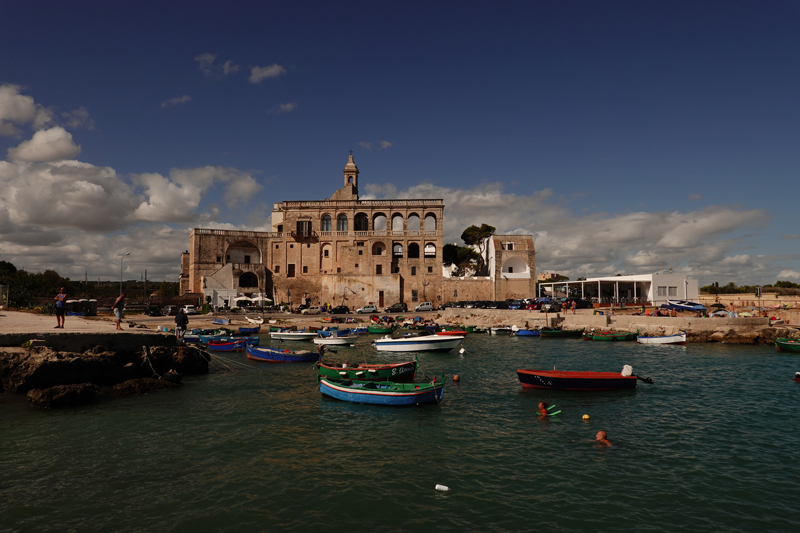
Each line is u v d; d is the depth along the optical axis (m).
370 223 87.19
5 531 11.04
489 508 12.29
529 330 54.75
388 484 13.70
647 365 34.25
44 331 24.89
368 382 23.92
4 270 81.69
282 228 93.94
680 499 12.85
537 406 22.50
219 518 11.73
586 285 88.94
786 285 99.69
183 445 16.80
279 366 33.72
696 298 76.38
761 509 12.34
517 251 84.44
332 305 82.44
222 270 82.06
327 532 11.09
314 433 18.33
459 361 36.66
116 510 12.09
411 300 83.88
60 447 16.41
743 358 37.66
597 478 14.17
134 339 27.44
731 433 18.39
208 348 39.91
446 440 17.61
